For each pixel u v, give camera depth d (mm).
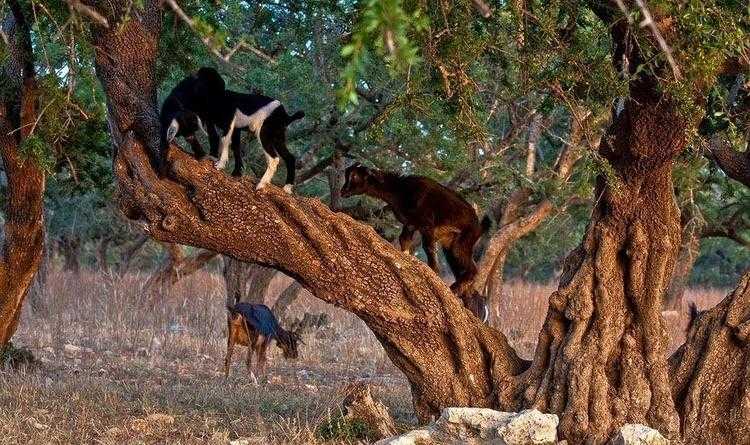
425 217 11367
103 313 22312
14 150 13836
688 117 8680
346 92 4520
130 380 15195
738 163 10734
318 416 11414
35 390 12898
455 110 10055
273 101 9898
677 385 10234
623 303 10031
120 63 9812
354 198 22000
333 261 9938
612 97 9180
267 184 9859
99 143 14336
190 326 22547
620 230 10023
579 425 9758
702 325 10328
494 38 9500
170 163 9711
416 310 10164
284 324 22703
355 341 20953
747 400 9898
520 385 10242
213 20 12070
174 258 24984
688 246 22969
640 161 9766
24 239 14508
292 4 14211
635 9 8125
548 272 49719
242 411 12227
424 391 10453
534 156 20781
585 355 9898
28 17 12367
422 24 5723
